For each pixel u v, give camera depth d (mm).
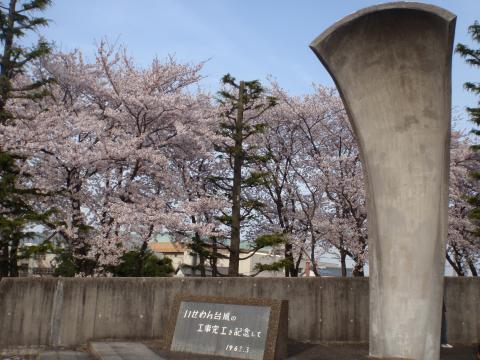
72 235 12641
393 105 6707
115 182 14172
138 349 7371
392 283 6664
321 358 6898
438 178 6582
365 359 6699
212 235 14586
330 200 17750
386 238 6750
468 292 9617
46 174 13453
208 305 7328
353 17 6445
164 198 14570
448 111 6492
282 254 17625
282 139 18469
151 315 8672
